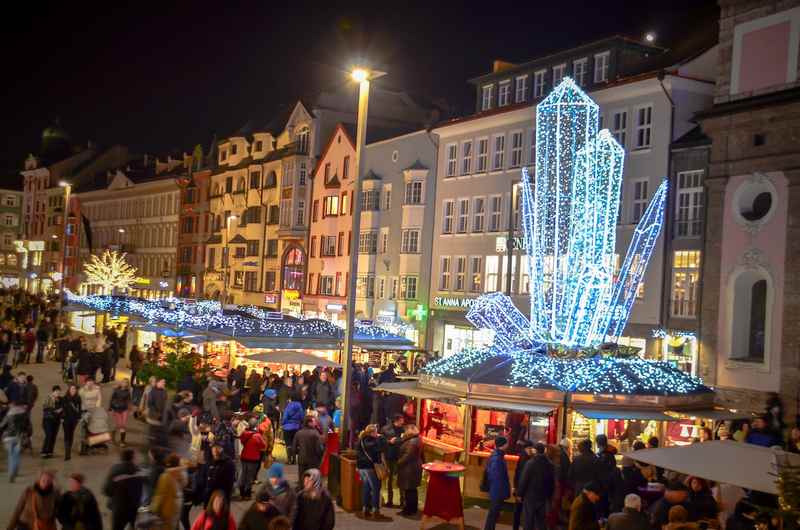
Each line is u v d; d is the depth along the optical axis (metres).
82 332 64.44
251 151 78.00
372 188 55.62
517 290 42.88
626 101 37.25
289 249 68.31
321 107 66.81
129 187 100.06
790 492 11.02
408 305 51.00
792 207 28.77
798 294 28.38
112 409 24.36
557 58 42.69
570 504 15.80
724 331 30.86
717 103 31.59
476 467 20.23
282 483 13.20
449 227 49.09
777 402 26.67
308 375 29.25
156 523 12.96
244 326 34.31
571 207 29.58
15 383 22.67
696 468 12.26
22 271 125.31
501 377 21.12
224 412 22.08
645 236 35.50
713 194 31.58
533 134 42.94
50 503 12.71
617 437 20.77
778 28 29.48
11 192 129.88
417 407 23.05
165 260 91.56
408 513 18.25
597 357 23.25
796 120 28.75
